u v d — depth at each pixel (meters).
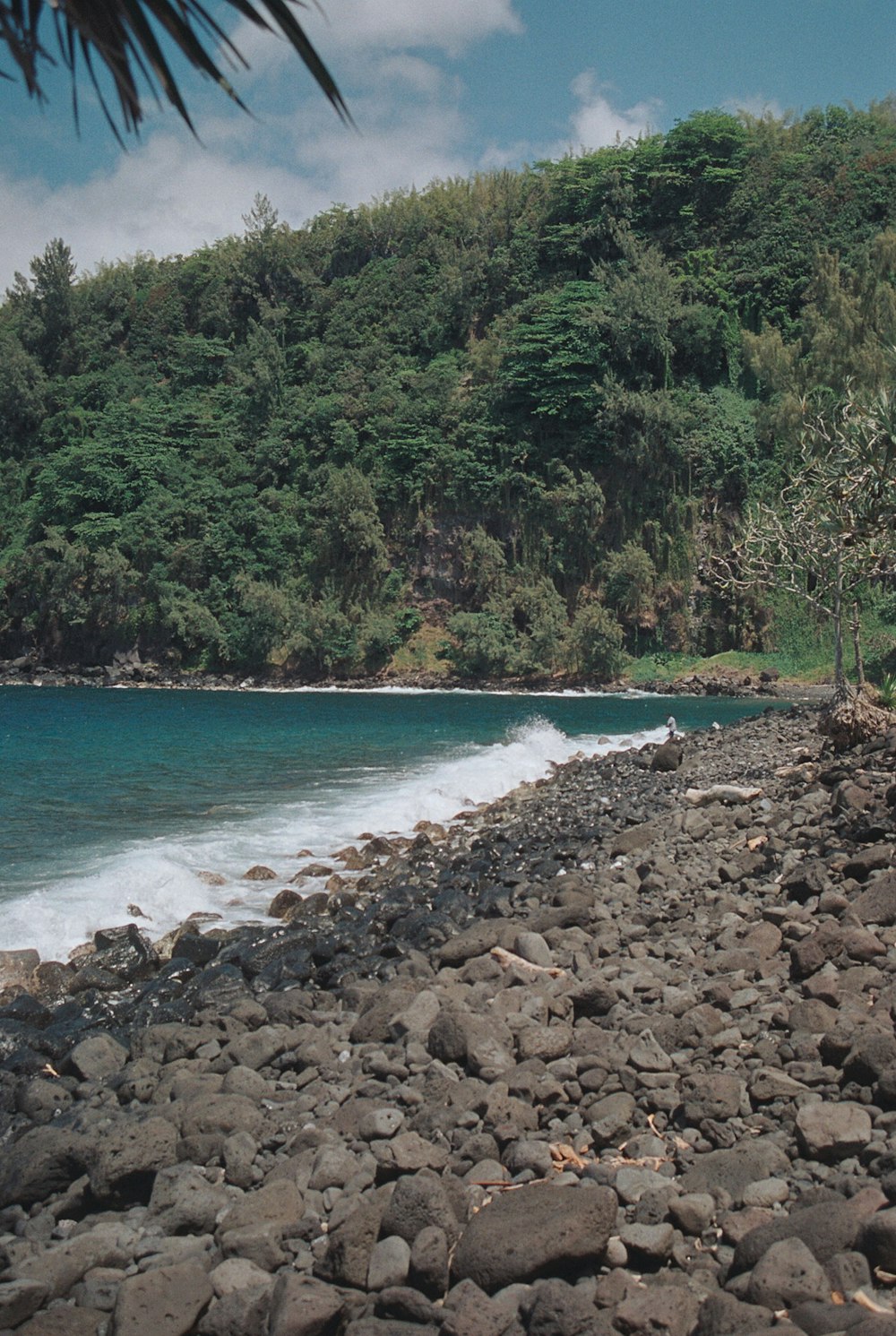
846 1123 5.44
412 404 102.62
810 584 67.81
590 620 84.75
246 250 133.00
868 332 91.25
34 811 21.61
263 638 93.50
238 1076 7.29
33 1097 7.68
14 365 125.19
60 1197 6.20
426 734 42.34
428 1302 4.56
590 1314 4.25
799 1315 4.06
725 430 94.25
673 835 15.14
